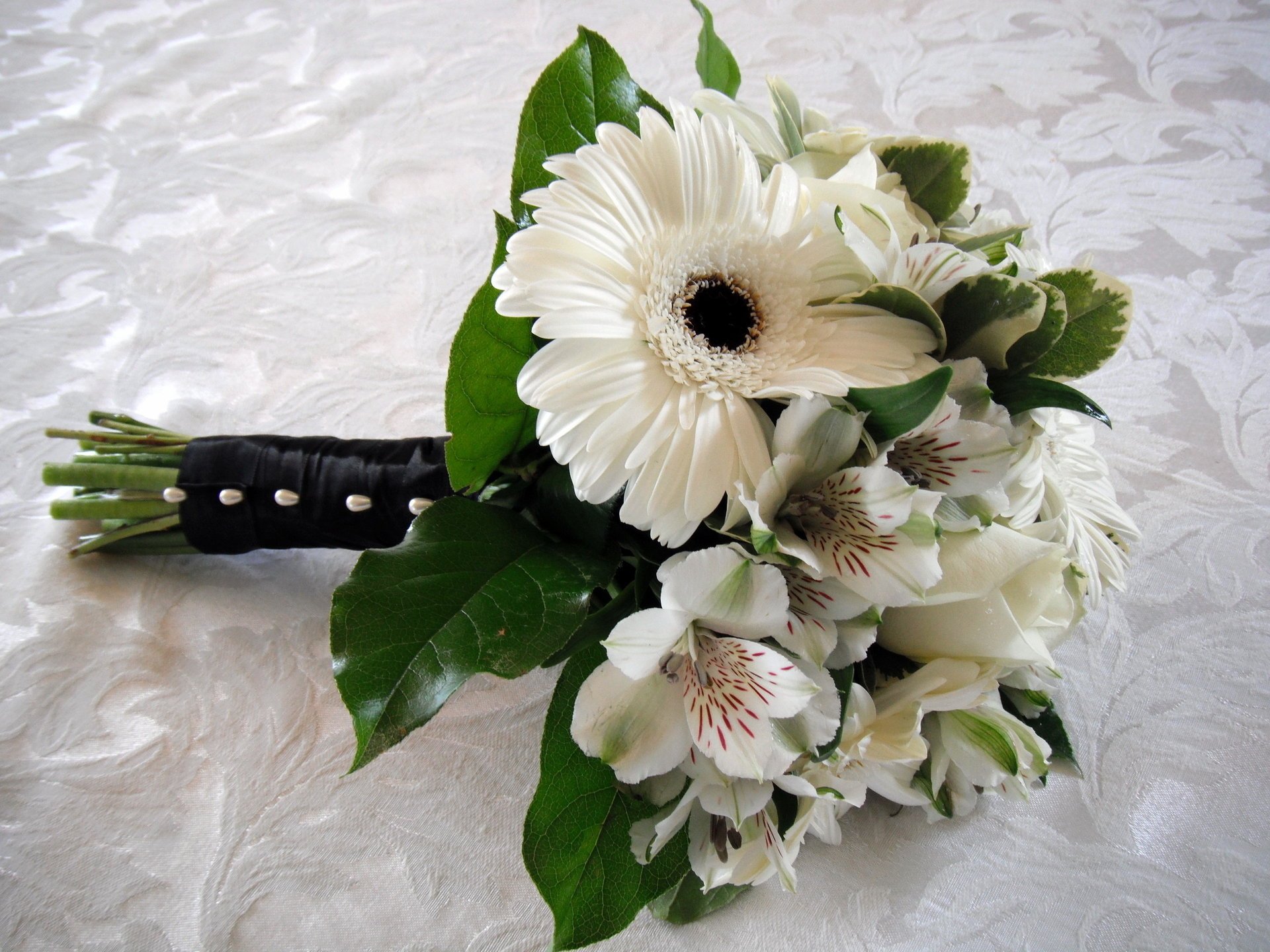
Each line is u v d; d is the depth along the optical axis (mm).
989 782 279
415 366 457
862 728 266
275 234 494
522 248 242
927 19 608
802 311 257
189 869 338
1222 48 588
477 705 368
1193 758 359
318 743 362
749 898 331
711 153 257
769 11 613
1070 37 596
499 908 331
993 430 251
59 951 325
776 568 239
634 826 268
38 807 349
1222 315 470
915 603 247
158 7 602
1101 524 322
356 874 337
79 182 507
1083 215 511
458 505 279
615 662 238
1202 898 333
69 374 446
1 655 378
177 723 366
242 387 448
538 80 283
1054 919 330
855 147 301
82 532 411
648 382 246
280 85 559
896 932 327
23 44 570
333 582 404
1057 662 380
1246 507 417
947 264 256
